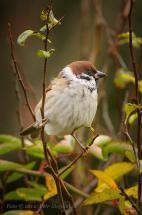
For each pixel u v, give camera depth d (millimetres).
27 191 6961
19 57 12727
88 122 7242
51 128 7293
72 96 7121
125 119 5902
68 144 7121
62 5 14141
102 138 6887
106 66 9516
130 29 5816
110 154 8500
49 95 7207
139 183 5828
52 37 13703
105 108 9289
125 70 9188
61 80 7293
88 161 8703
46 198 6859
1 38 14344
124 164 6621
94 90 7312
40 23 14430
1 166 6848
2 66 14070
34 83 13047
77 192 7465
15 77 7574
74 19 13984
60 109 7117
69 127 7188
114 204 6359
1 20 14453
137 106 5719
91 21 12469
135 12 13648
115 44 9438
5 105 13594
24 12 14477
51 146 7105
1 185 7375
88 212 8156
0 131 13102
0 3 14484
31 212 6797
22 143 7125
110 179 6305
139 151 5961
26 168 7246
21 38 5254
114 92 12266
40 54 5230
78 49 13539
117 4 13719
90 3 12734
